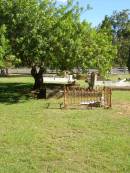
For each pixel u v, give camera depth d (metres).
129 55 69.56
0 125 16.80
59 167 11.02
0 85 36.78
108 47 27.64
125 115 19.56
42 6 26.03
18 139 14.13
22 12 25.36
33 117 18.77
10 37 25.52
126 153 12.40
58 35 25.14
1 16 25.66
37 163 11.35
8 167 10.94
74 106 22.06
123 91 31.25
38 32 25.31
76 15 26.48
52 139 14.25
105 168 10.96
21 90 31.30
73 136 14.77
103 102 22.48
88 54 25.72
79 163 11.40
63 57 25.34
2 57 23.75
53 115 19.34
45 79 40.41
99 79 35.38
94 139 14.24
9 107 22.06
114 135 14.96
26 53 25.48
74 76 41.28
